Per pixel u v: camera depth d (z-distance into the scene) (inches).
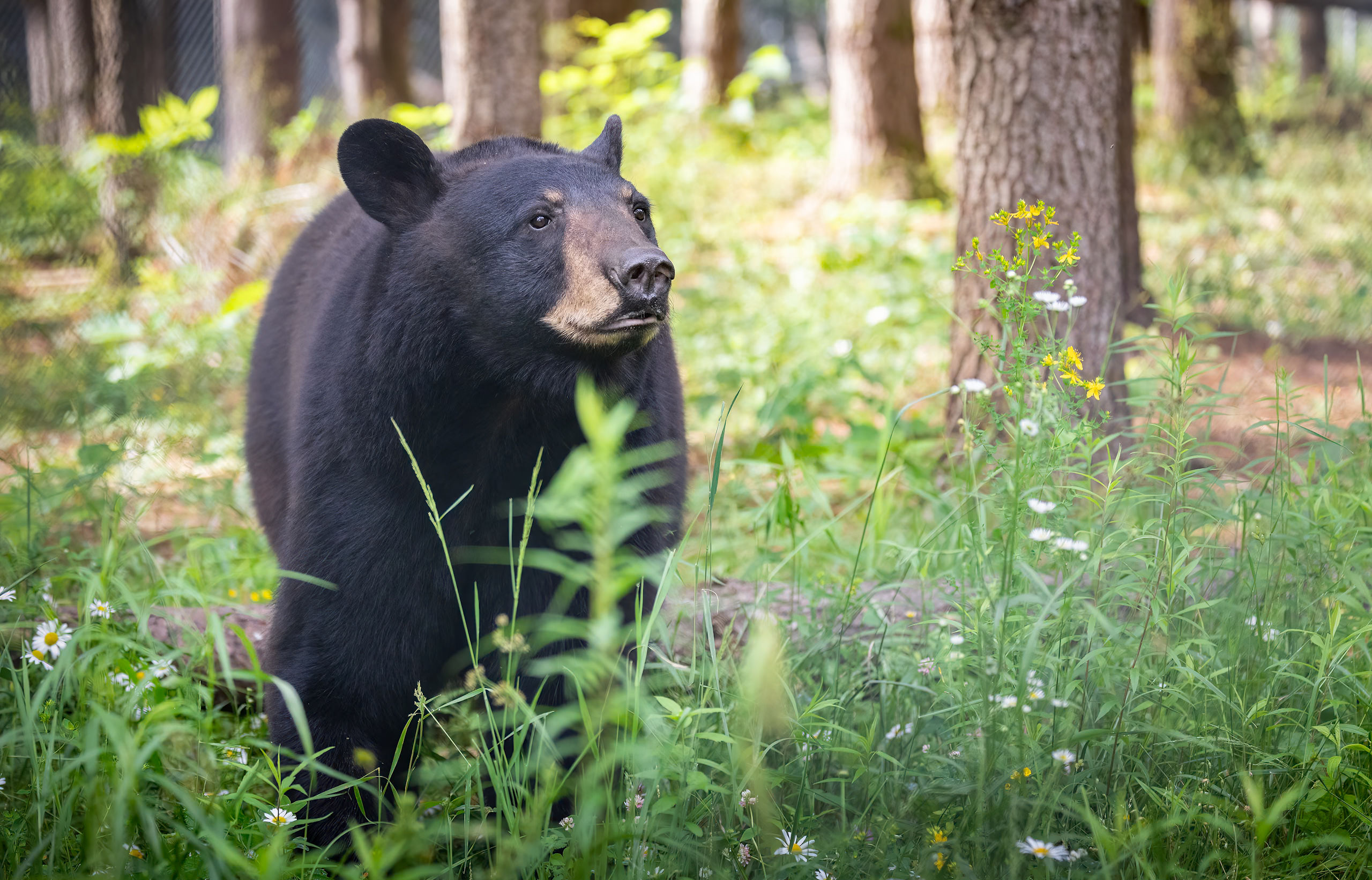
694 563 289.1
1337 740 207.6
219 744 221.0
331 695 223.1
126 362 592.7
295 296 303.7
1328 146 1074.1
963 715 211.8
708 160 1046.4
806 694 240.2
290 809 209.3
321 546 223.9
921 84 1338.6
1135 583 215.9
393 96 1438.2
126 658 233.0
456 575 229.8
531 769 205.5
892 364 564.7
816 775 219.0
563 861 188.5
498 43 693.9
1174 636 227.6
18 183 803.4
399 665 227.5
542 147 261.0
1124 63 522.9
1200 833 200.7
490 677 239.1
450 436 226.2
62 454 486.0
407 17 1448.1
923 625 259.3
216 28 1396.4
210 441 494.0
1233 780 208.5
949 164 1062.4
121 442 409.7
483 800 202.2
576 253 217.8
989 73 385.7
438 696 245.1
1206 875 193.2
